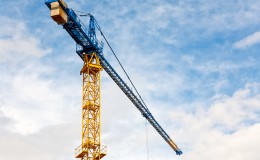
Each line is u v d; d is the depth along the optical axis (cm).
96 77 10331
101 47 10656
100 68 10362
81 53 10475
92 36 10412
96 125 9725
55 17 9031
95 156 9381
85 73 10369
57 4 9025
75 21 9444
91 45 10244
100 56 10575
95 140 9531
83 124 9681
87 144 9375
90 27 10531
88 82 10125
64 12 9206
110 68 11088
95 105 9931
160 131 14775
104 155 9431
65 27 9612
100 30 10969
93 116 9788
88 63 10288
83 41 10200
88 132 9538
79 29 9706
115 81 11594
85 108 9881
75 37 10012
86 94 10056
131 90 12100
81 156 9412
